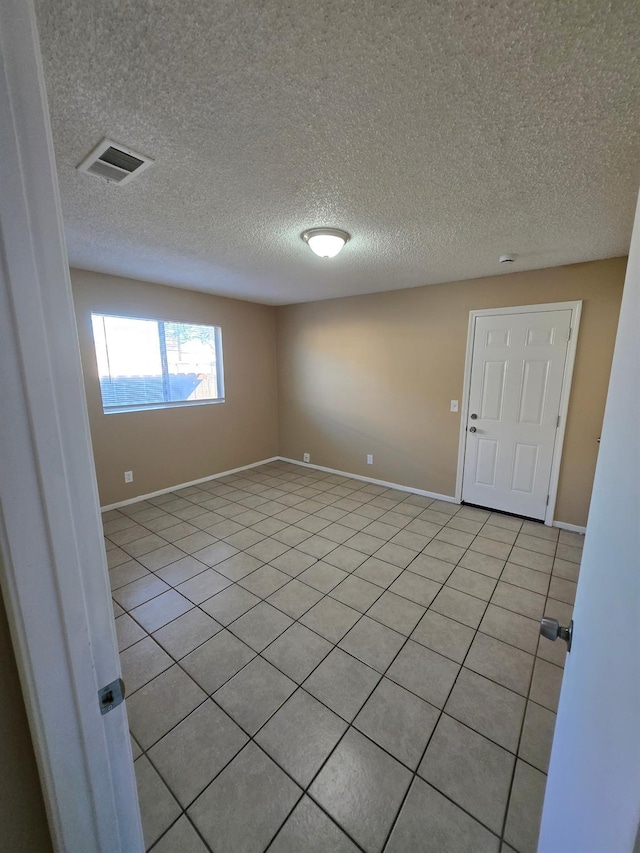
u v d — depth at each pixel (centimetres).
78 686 53
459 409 362
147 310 361
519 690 161
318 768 130
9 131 40
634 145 133
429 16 86
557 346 303
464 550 281
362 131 126
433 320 366
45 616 49
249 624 201
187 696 158
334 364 454
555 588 233
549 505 321
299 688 162
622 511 56
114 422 354
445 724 146
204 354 434
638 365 53
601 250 253
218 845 110
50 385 46
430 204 182
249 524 328
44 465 47
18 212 42
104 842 60
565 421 307
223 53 94
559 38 90
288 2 82
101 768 58
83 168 148
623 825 41
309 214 193
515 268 300
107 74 100
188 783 125
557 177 156
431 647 185
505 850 108
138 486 379
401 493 405
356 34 90
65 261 46
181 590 232
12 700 50
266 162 145
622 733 46
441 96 110
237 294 420
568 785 71
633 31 87
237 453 480
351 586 236
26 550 47
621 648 50
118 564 262
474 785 124
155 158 142
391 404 410
